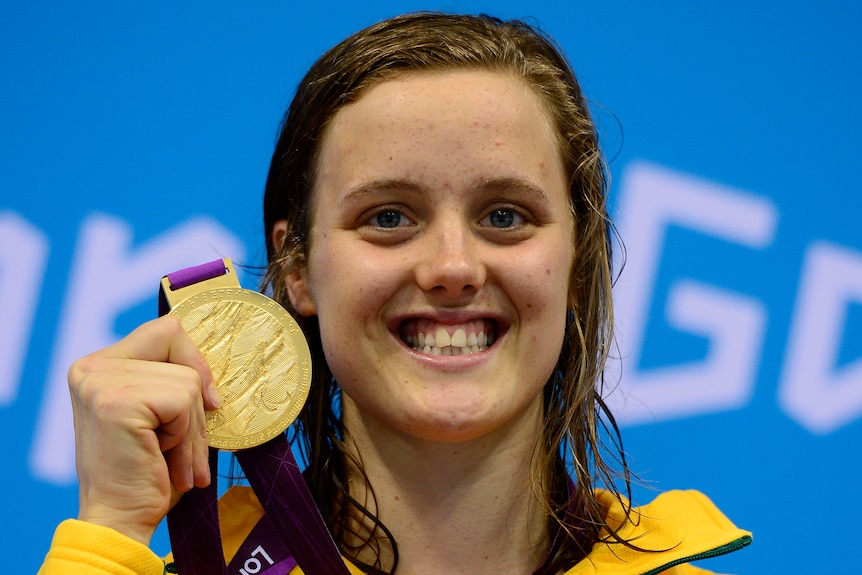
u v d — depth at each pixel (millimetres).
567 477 6086
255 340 5438
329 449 6098
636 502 8828
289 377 5438
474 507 5707
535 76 5934
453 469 5684
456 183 5406
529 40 6203
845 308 9336
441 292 5402
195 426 5129
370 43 5789
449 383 5434
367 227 5527
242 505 6090
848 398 9250
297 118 6066
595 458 6199
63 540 4910
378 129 5488
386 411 5496
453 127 5434
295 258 5973
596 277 6176
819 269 9352
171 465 5137
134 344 5230
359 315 5457
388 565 5723
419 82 5566
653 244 9234
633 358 9094
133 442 4984
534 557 5844
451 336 5496
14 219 9070
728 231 9320
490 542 5738
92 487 5004
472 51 5691
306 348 5469
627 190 9273
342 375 5590
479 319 5559
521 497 5812
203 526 5355
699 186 9352
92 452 5023
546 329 5559
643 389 9070
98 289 9078
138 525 4984
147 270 9141
